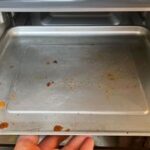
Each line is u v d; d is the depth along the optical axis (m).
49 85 0.20
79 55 0.24
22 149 0.14
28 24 0.28
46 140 0.16
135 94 0.18
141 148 0.17
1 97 0.18
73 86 0.19
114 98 0.18
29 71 0.21
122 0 0.16
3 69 0.22
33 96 0.18
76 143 0.15
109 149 0.17
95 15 0.28
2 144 0.18
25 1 0.17
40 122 0.16
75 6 0.16
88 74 0.21
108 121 0.16
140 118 0.16
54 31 0.27
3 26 0.26
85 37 0.26
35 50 0.24
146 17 0.27
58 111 0.17
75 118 0.17
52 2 0.16
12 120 0.16
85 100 0.18
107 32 0.27
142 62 0.22
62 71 0.21
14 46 0.25
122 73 0.21
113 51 0.24
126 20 0.28
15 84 0.20
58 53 0.24
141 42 0.26
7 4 0.17
